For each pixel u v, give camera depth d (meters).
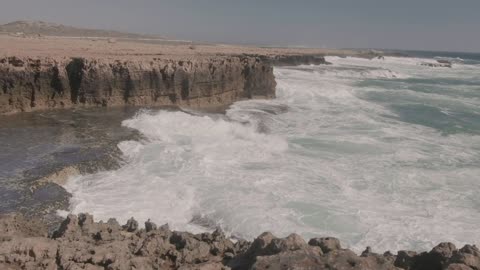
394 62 123.50
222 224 14.49
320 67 79.12
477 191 18.09
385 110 36.75
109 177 17.84
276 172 19.42
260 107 35.31
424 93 49.72
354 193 17.45
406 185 18.56
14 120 25.95
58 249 9.30
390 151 23.53
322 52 130.75
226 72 36.31
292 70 67.62
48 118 26.84
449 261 8.38
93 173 18.14
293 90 42.62
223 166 19.78
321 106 37.19
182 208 15.49
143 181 17.56
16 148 20.36
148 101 33.06
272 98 40.06
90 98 31.11
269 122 29.91
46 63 29.53
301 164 20.80
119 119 27.41
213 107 34.56
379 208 16.11
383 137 26.64
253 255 9.19
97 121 26.59
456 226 14.84
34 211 14.21
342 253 8.11
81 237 10.23
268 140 24.89
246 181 17.97
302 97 41.19
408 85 59.91
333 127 29.19
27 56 30.08
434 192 17.91
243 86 38.53
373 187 18.20
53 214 14.23
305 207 15.79
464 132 29.25
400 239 13.81
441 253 9.00
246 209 15.34
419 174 19.97
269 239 9.27
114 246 9.67
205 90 35.09
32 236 10.29
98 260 9.10
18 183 16.16
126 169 18.94
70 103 30.75
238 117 30.86
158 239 10.24
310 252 8.25
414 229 14.50
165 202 15.81
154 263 9.54
